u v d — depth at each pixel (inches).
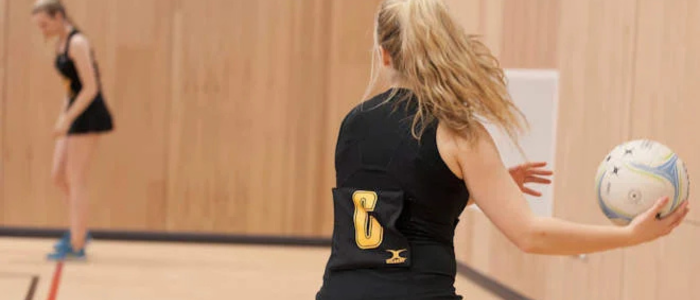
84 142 322.0
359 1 393.4
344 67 394.6
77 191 326.6
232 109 392.8
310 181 398.0
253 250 381.7
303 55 393.4
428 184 110.9
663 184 117.7
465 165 109.9
